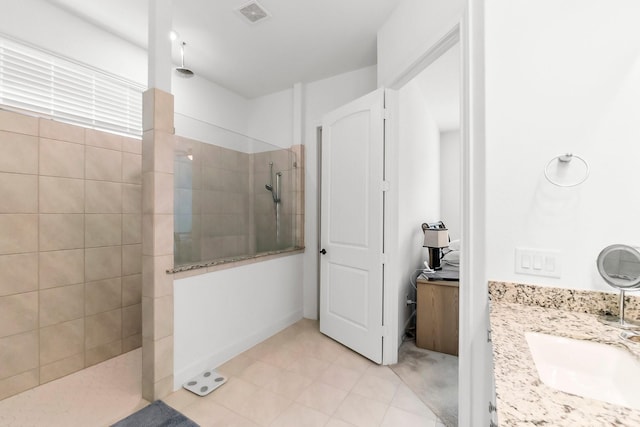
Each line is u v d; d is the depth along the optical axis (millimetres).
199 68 2840
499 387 637
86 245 2064
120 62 2320
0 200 1683
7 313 1709
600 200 1057
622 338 874
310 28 2234
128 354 2268
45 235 1862
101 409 1619
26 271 1783
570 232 1100
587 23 1062
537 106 1144
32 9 1859
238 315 2328
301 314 3141
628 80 1015
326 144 2650
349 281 2391
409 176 2766
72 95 2066
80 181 2033
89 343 2078
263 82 3133
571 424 523
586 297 1071
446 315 2336
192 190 2055
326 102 3047
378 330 2121
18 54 1824
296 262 3066
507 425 519
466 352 1324
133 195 2344
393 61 2035
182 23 2164
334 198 2547
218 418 1558
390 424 1522
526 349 808
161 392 1723
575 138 1086
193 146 2066
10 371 1718
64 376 1939
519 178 1178
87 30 2125
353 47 2490
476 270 1282
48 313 1875
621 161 1029
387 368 2090
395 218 2137
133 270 2344
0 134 1682
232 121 3359
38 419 1532
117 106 2307
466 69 1325
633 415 547
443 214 5016
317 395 1766
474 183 1286
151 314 1702
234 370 2055
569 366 875
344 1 1950
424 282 2406
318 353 2322
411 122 2807
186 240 1996
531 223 1160
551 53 1117
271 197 2887
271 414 1594
